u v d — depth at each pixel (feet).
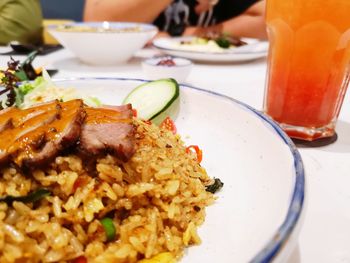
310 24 0.93
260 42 2.19
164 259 0.59
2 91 1.10
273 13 1.01
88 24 2.01
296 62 0.98
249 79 1.59
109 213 0.67
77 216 0.63
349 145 0.97
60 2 4.29
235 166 0.80
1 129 0.65
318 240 0.62
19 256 0.55
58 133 0.64
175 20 2.94
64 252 0.59
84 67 1.75
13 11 2.32
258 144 0.80
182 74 1.44
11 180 0.62
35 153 0.61
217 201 0.71
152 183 0.68
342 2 0.90
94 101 1.06
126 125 0.70
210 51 1.90
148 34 1.75
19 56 1.94
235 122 0.92
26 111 0.71
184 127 1.00
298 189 0.55
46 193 0.63
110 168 0.67
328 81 0.97
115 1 2.66
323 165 0.86
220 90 1.43
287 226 0.47
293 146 0.68
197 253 0.59
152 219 0.64
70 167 0.65
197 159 0.84
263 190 0.67
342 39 0.94
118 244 0.62
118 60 1.79
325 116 1.00
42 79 1.17
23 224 0.59
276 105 1.05
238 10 2.97
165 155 0.74
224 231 0.61
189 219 0.67
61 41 1.70
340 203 0.72
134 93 1.13
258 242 0.51
